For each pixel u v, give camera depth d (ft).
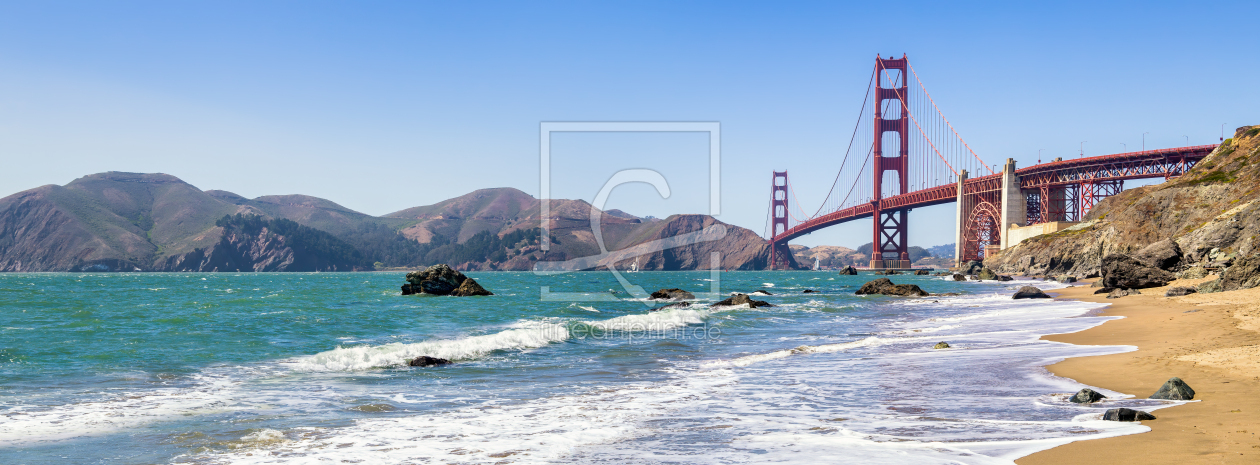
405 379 45.80
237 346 61.72
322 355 53.62
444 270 160.66
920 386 40.27
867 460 23.88
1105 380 39.58
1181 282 143.64
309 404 36.52
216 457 25.84
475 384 43.86
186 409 34.86
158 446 27.43
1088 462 22.48
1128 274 150.00
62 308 110.11
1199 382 36.06
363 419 32.71
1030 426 28.40
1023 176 462.60
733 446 26.61
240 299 144.15
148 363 51.01
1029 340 63.67
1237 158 277.64
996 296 160.45
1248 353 43.80
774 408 34.76
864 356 55.57
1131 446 24.07
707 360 55.77
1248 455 22.24
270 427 30.91
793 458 24.52
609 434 29.25
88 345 60.23
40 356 53.36
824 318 99.81
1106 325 73.72
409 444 27.68
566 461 24.94
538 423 31.73
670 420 32.12
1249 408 29.22
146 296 165.27
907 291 161.89
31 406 35.29
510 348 62.59
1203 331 60.29
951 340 65.87
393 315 100.89
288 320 89.61
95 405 35.70
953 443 25.90
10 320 86.63
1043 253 355.56
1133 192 315.99
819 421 31.17
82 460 25.52
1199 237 182.70
